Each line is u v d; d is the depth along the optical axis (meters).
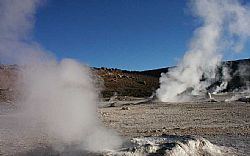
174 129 19.09
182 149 11.45
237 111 27.28
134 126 20.55
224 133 17.48
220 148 13.24
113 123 21.64
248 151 13.22
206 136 16.64
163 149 11.24
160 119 23.66
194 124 21.12
